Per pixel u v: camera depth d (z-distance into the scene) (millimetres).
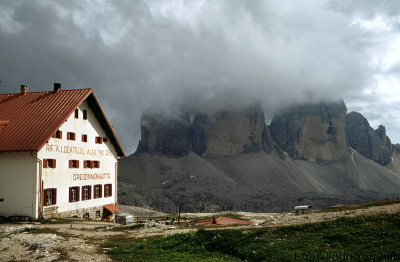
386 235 20312
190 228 34594
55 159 43719
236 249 21781
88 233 31859
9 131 42969
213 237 24422
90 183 51219
